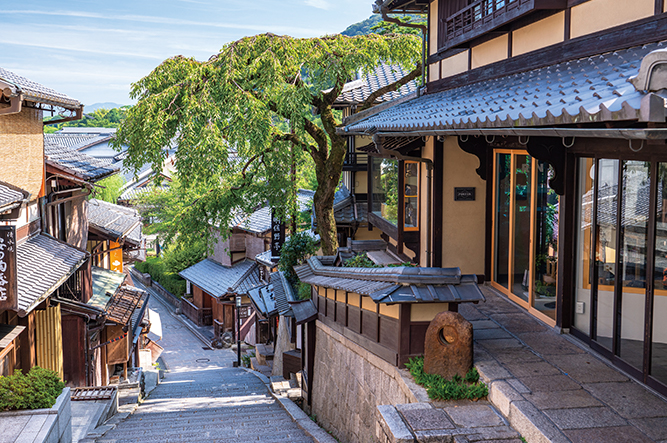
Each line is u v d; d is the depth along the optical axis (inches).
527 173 345.7
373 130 379.2
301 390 530.3
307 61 529.3
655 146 211.3
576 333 285.0
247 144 523.2
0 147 422.6
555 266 308.0
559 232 295.3
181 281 1473.9
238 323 973.8
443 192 410.9
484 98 274.8
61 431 293.7
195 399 590.2
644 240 223.0
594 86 179.5
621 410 198.8
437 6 467.2
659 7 222.2
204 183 552.4
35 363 441.1
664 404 203.2
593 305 265.4
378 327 297.6
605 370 238.2
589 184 271.9
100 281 682.8
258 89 530.3
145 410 517.3
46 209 535.8
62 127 3476.9
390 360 277.9
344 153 601.9
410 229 486.6
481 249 418.6
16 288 325.1
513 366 244.4
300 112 508.4
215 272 1251.8
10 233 319.6
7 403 284.2
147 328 802.8
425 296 258.2
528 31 325.1
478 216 415.8
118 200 1601.9
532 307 335.9
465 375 241.1
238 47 512.1
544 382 225.3
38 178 506.3
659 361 215.0
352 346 340.5
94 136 2672.2
